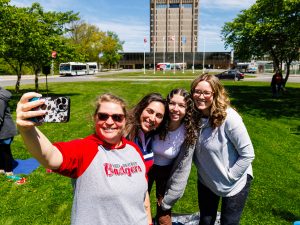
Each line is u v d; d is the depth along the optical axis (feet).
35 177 20.29
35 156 5.48
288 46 70.79
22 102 5.09
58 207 16.43
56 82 113.91
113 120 6.54
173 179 10.41
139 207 6.61
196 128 9.93
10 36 48.37
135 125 9.50
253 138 32.09
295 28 57.67
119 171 6.43
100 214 6.14
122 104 6.75
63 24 69.51
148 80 122.62
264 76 183.93
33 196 17.62
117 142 6.77
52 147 5.70
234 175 9.94
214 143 9.92
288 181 20.47
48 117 5.45
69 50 66.08
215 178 10.25
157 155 10.37
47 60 61.26
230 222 10.28
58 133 33.14
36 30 57.52
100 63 276.00
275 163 24.07
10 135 20.01
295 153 27.09
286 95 72.38
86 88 85.92
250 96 70.18
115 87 88.33
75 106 52.49
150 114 9.48
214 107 9.62
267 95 72.33
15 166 22.31
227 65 379.35
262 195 18.21
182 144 10.07
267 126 38.60
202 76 9.87
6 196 17.58
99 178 6.19
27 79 141.28
